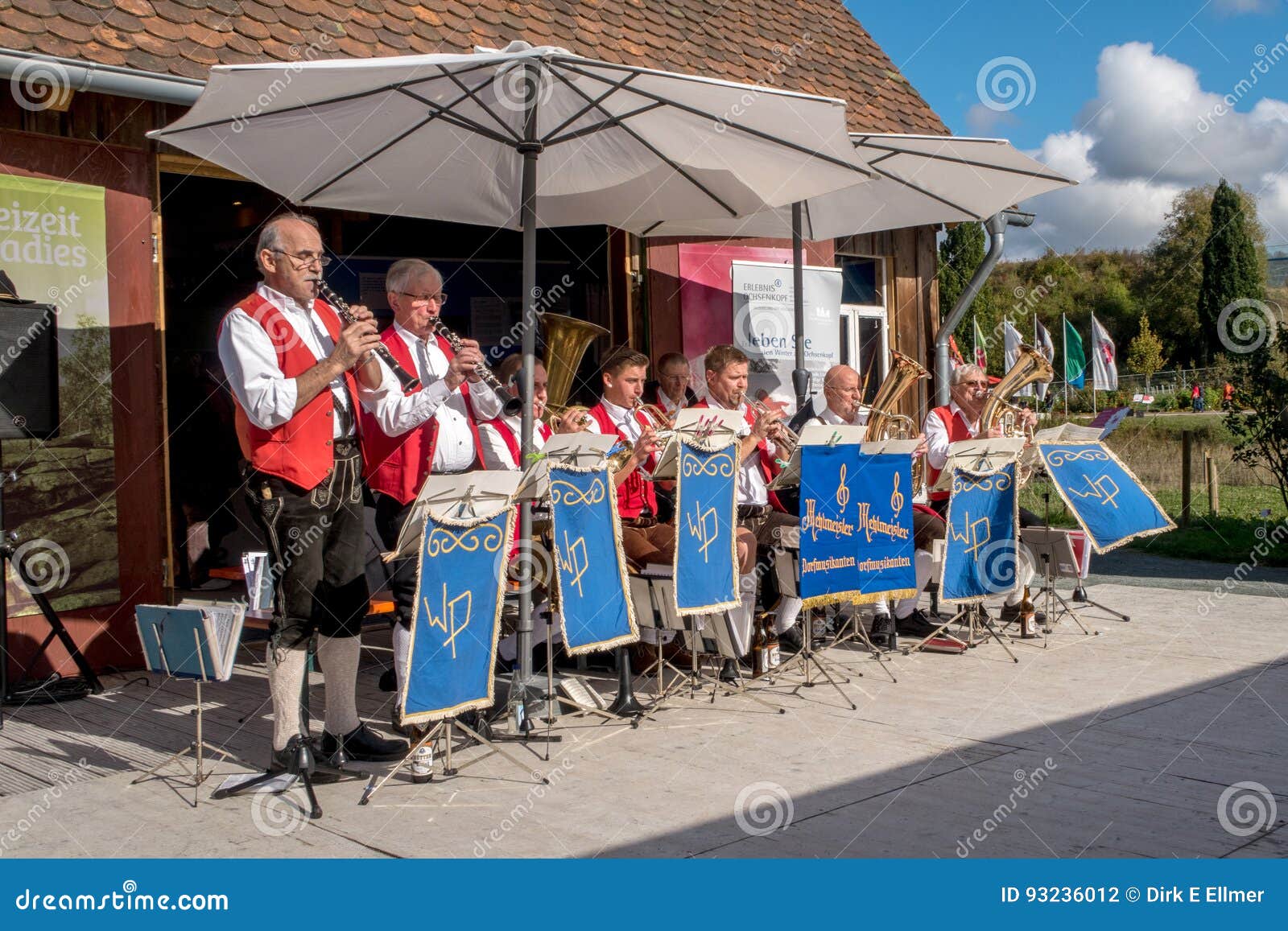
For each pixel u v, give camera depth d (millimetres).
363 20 7414
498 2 8422
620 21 9164
